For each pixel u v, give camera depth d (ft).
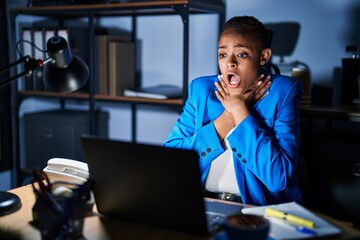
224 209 3.75
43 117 8.55
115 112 9.20
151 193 3.29
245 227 2.82
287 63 7.64
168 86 8.44
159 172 3.18
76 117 8.31
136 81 8.87
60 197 3.09
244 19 4.83
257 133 4.48
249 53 4.72
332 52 7.30
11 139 9.16
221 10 7.74
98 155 3.39
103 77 8.10
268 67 6.84
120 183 3.40
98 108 9.36
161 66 8.61
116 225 3.47
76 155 8.36
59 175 4.38
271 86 4.95
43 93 8.55
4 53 8.71
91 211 3.76
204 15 8.12
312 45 7.43
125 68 8.21
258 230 2.77
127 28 8.82
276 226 3.25
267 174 4.43
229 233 2.84
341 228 3.28
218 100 5.17
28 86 8.79
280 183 4.43
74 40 8.28
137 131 9.04
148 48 8.68
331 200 6.54
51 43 4.12
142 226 3.44
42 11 8.09
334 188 6.50
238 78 4.79
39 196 3.11
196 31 8.23
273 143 4.49
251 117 4.57
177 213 3.25
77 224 3.13
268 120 4.84
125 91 8.04
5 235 2.76
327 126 7.32
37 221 3.56
